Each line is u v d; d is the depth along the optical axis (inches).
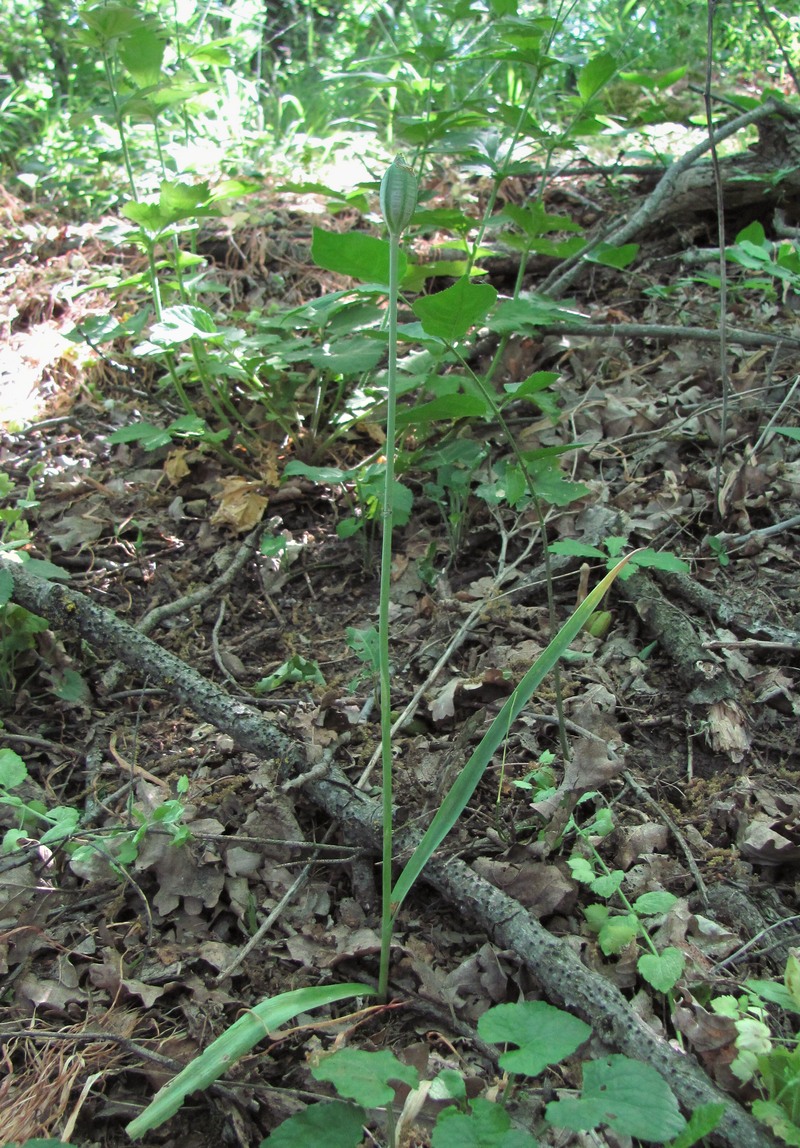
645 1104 47.8
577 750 80.0
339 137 196.1
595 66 115.8
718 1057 58.4
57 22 229.1
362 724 89.5
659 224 156.6
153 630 103.0
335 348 107.3
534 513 111.7
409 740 87.3
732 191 150.0
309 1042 63.6
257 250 158.2
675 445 118.3
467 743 86.1
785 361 127.3
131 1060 63.4
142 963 69.6
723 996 60.1
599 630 95.7
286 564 111.0
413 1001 65.6
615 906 70.9
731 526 106.7
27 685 96.3
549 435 122.3
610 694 89.0
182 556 114.2
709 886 72.4
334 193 112.2
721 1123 54.5
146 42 112.3
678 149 181.2
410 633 101.3
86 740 89.9
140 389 139.3
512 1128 56.9
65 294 148.6
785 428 105.7
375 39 244.7
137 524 117.4
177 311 106.7
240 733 83.7
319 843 77.8
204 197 106.9
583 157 165.2
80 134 196.9
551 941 65.4
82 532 116.2
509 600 101.3
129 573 111.1
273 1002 59.4
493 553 110.7
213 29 232.8
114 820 80.7
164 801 80.4
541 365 135.3
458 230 114.7
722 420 107.3
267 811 78.6
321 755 82.0
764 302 139.9
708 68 100.4
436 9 123.3
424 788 80.5
